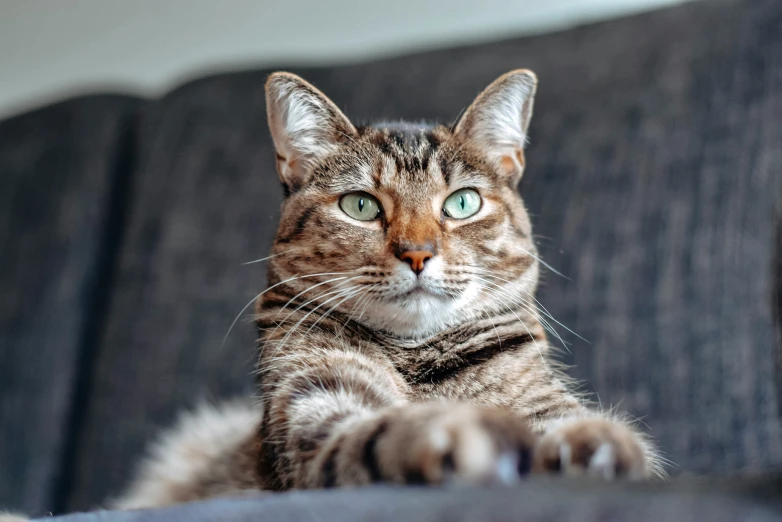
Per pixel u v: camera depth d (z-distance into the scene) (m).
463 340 0.42
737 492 0.25
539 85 0.54
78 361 0.60
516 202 0.45
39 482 0.58
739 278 0.47
